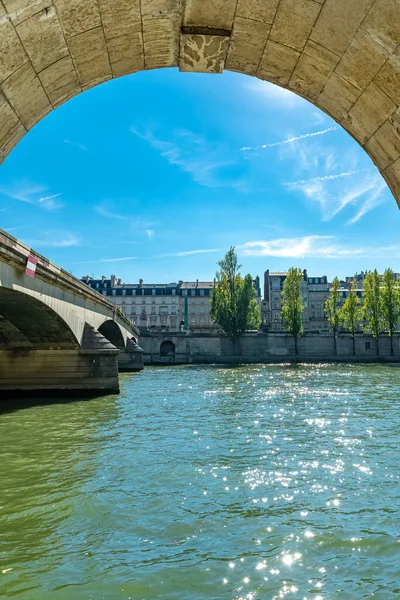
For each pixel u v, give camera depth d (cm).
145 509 921
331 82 447
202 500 971
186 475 1146
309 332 7706
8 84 386
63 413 2167
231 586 634
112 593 615
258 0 381
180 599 600
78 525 845
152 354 7231
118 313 4272
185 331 7925
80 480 1106
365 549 745
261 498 984
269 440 1555
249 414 2134
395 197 491
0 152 446
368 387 3359
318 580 650
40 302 2022
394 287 7369
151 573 669
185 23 408
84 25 379
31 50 375
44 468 1208
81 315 2869
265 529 825
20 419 1992
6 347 2812
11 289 1697
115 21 390
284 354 7538
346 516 881
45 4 344
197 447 1453
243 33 419
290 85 479
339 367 5975
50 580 649
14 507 931
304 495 1000
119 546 760
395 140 446
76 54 408
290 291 7569
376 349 7569
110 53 429
